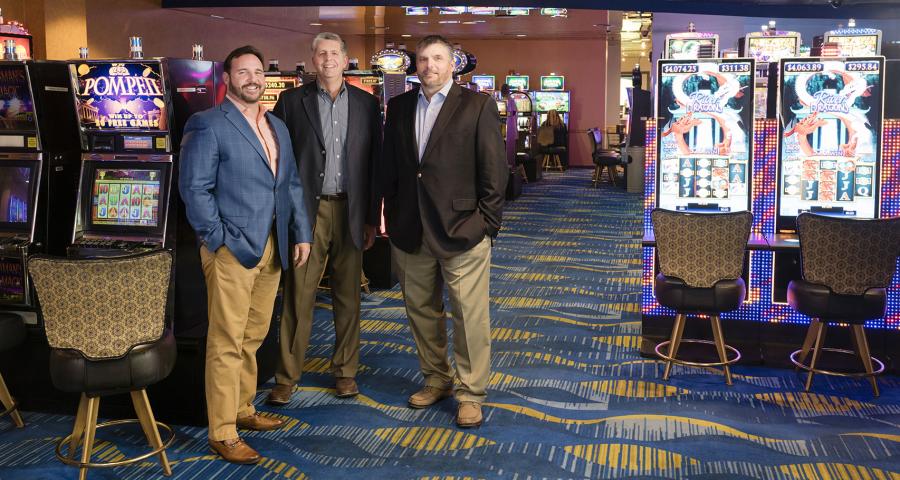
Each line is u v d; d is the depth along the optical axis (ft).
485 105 11.81
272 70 25.86
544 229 31.22
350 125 12.53
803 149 15.74
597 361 15.26
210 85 13.10
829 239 12.93
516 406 12.91
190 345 11.88
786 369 14.80
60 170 12.66
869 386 13.84
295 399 13.16
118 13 34.83
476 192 11.93
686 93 16.06
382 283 21.43
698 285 13.62
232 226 10.69
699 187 16.20
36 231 12.30
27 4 30.78
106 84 12.03
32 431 11.93
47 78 12.36
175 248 12.10
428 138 11.81
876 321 15.26
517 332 17.21
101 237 12.19
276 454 11.11
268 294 11.57
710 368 14.83
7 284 12.40
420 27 54.75
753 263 15.84
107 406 12.34
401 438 11.64
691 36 27.17
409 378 14.21
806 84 15.64
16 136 12.35
